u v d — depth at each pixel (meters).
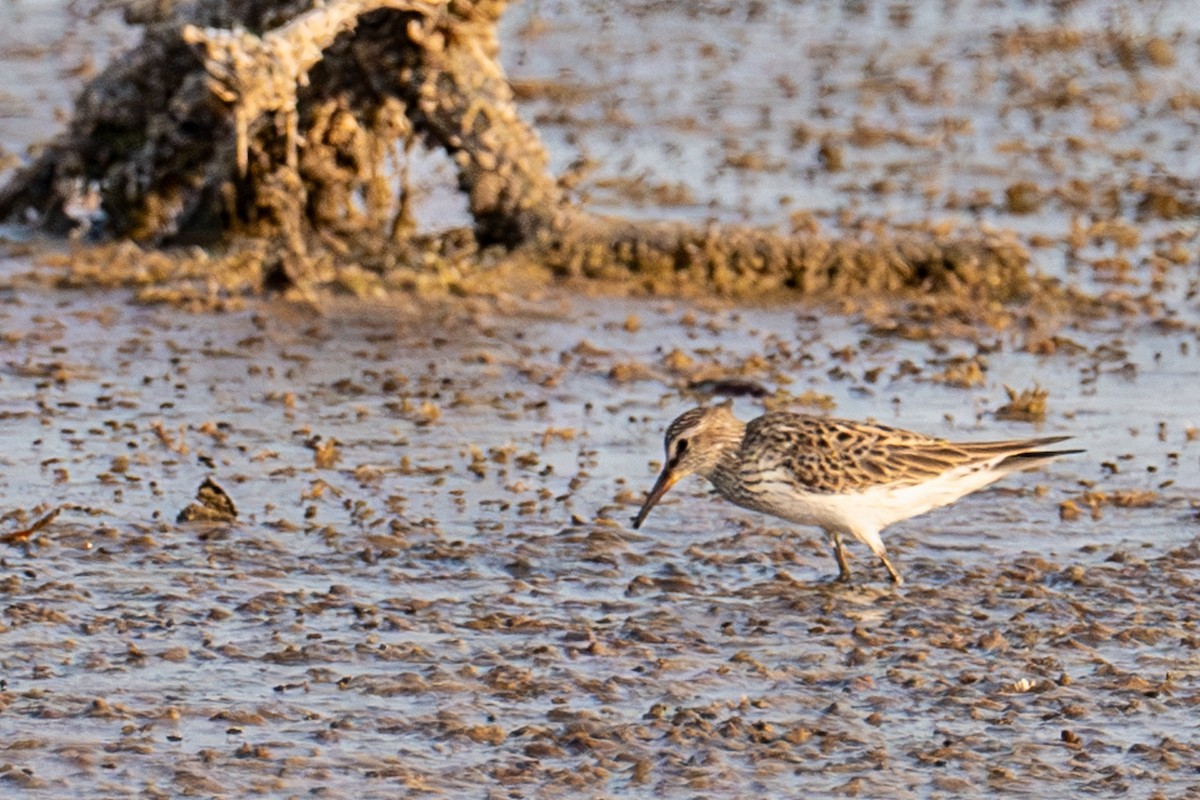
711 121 26.88
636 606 11.57
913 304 18.67
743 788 9.27
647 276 19.05
